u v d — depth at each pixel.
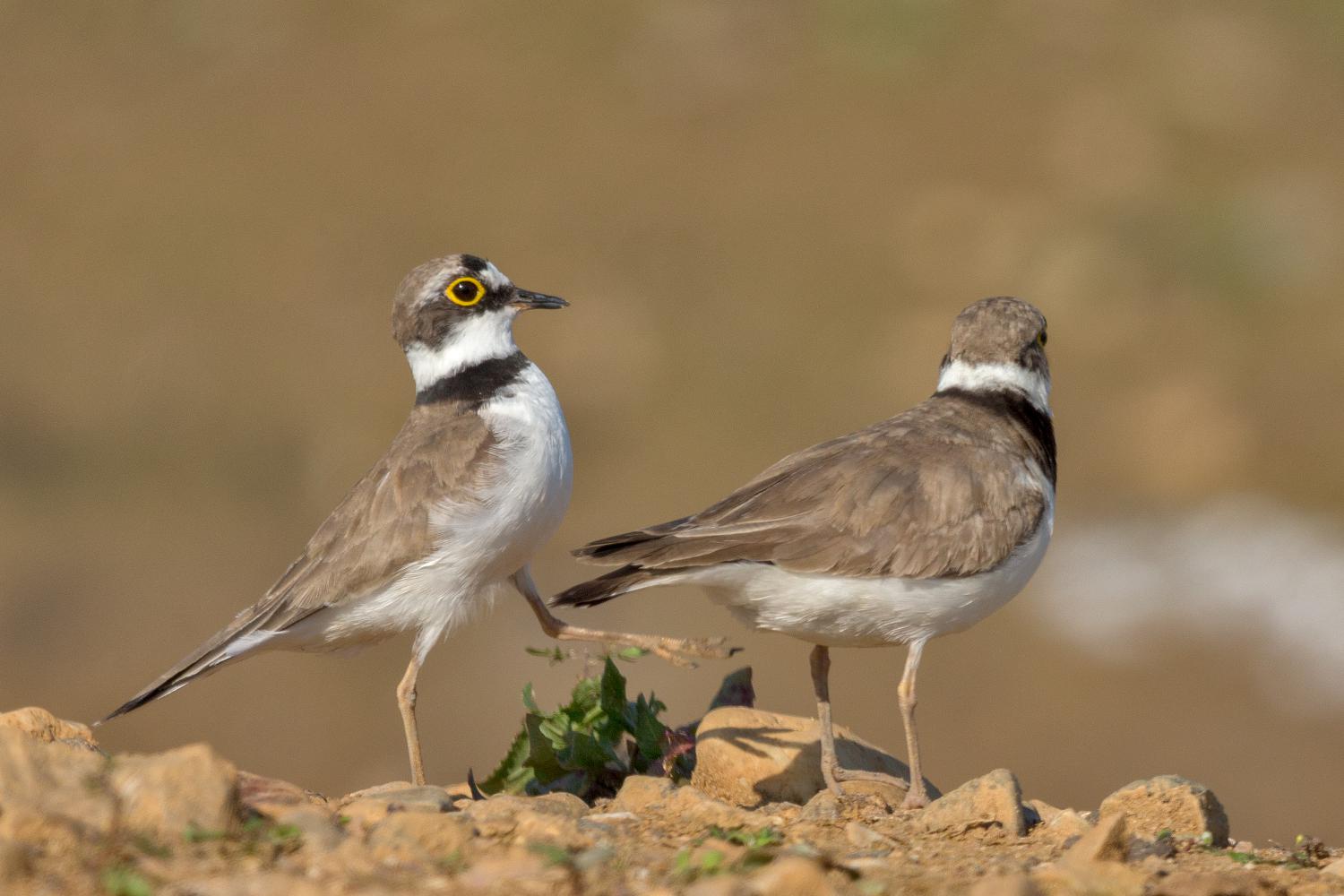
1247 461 19.67
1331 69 26.78
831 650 16.70
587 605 7.84
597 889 5.70
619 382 21.31
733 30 28.34
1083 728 15.79
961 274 22.92
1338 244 22.98
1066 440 20.36
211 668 8.78
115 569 18.03
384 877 5.69
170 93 27.20
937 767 15.27
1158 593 17.64
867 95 26.80
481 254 23.44
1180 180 24.50
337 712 15.82
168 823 5.80
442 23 28.84
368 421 20.64
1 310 22.38
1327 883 6.26
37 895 5.25
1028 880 5.72
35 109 26.72
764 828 6.99
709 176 25.09
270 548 18.64
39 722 7.68
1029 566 8.17
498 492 8.63
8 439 19.98
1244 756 15.41
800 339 21.95
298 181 24.98
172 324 22.28
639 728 8.51
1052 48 27.53
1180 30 27.88
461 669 16.17
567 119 26.45
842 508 7.84
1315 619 17.17
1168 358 21.48
